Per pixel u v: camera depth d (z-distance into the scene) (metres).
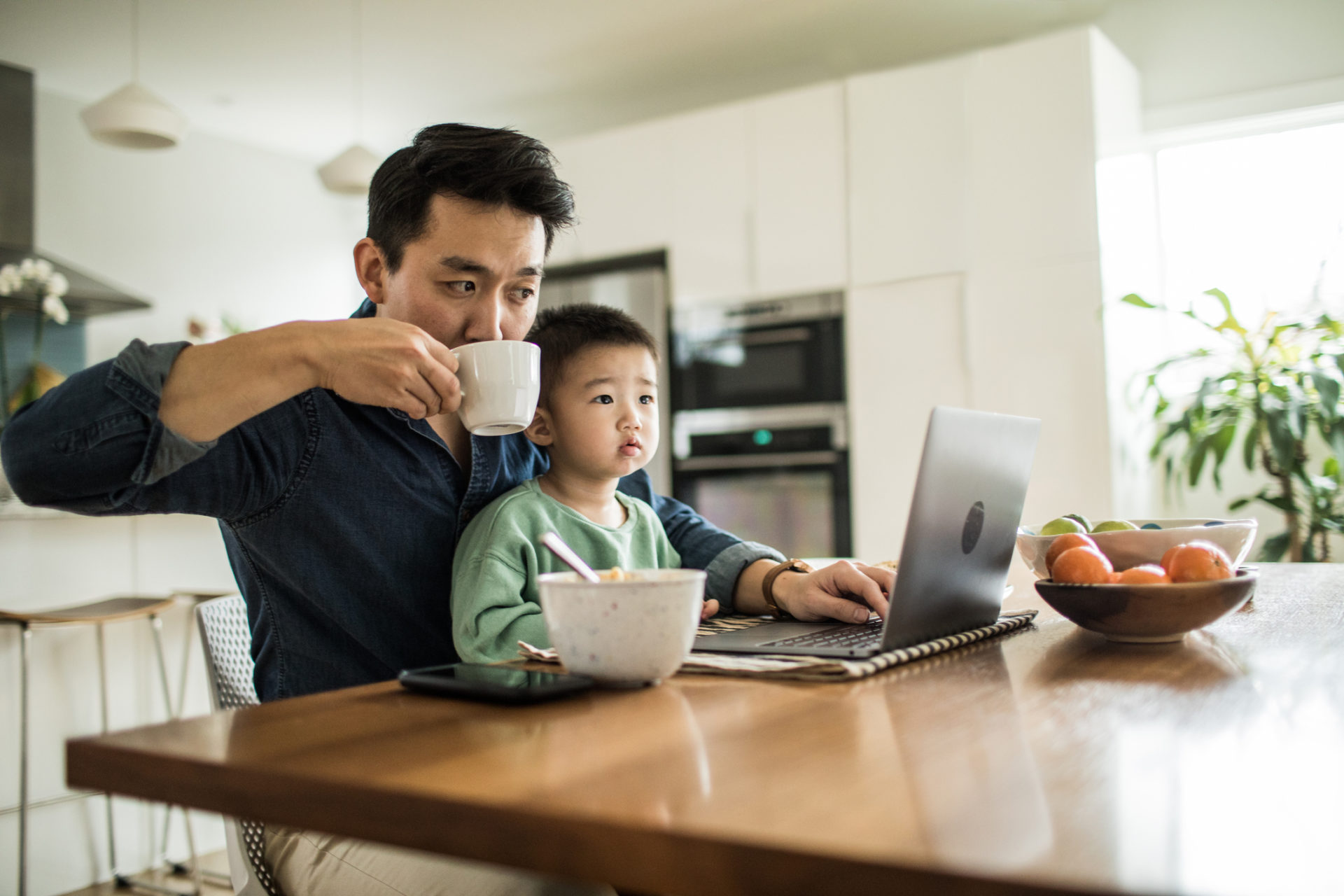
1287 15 3.20
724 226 3.53
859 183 3.28
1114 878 0.32
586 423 1.12
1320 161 3.22
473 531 1.00
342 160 3.34
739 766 0.46
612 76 4.09
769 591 1.03
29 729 2.44
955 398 3.11
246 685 1.15
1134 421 3.13
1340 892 0.31
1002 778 0.44
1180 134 3.39
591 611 0.65
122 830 2.65
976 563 0.83
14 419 0.78
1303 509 2.85
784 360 3.42
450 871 0.81
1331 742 0.49
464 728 0.55
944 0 3.43
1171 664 0.71
